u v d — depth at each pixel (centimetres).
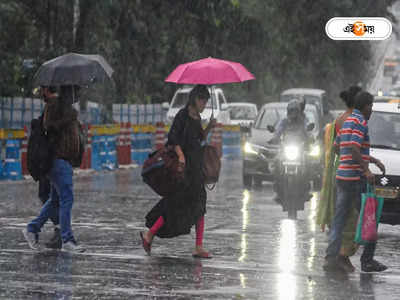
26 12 6197
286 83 11194
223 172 5509
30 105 6316
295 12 10906
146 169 2064
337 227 1961
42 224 2175
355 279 1864
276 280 1803
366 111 1984
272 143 3016
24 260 1986
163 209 2094
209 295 1619
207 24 7638
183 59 7956
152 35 7469
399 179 2573
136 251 2169
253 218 2966
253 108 8856
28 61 6325
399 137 2856
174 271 1880
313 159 4209
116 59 7306
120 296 1591
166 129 6644
